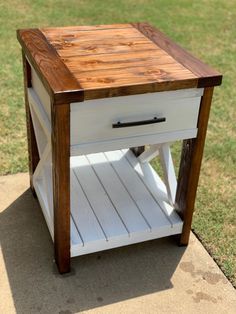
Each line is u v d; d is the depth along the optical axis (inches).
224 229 93.4
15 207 96.3
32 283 80.0
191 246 89.5
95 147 71.5
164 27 194.9
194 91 72.4
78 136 69.6
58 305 76.5
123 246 88.8
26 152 112.1
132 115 71.1
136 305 77.2
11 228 91.1
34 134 91.6
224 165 112.8
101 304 77.0
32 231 90.7
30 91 84.7
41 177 94.2
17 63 155.2
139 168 100.9
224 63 166.6
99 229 83.0
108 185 95.0
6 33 178.4
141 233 83.5
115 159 103.3
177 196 87.0
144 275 83.0
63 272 81.8
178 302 78.0
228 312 76.8
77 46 79.4
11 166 107.2
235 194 103.1
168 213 88.0
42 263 83.9
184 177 83.2
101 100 67.8
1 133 118.3
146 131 73.6
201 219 95.3
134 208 88.8
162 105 72.1
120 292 79.4
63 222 75.8
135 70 71.9
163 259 86.4
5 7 204.8
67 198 73.9
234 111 135.9
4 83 142.0
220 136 124.2
